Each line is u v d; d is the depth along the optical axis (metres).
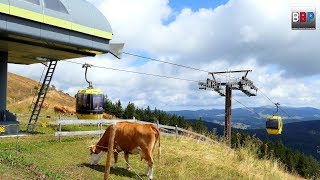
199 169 17.98
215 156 21.02
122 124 14.98
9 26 16.11
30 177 11.85
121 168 15.94
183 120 110.75
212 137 29.89
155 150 19.70
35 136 20.61
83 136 22.62
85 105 26.14
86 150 18.55
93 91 26.33
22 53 21.77
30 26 16.94
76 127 27.77
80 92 26.45
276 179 20.44
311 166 86.88
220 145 26.00
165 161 18.22
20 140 18.88
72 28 18.61
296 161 88.81
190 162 18.53
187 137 25.95
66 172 13.55
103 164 16.11
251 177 18.73
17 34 16.47
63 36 18.42
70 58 23.09
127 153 15.11
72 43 18.86
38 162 14.09
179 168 17.11
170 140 23.92
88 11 19.89
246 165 20.36
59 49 19.91
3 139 18.69
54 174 12.73
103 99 26.95
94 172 14.38
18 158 13.99
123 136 14.75
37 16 17.03
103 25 20.36
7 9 15.84
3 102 21.22
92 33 19.67
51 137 20.78
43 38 17.52
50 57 22.94
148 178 14.44
